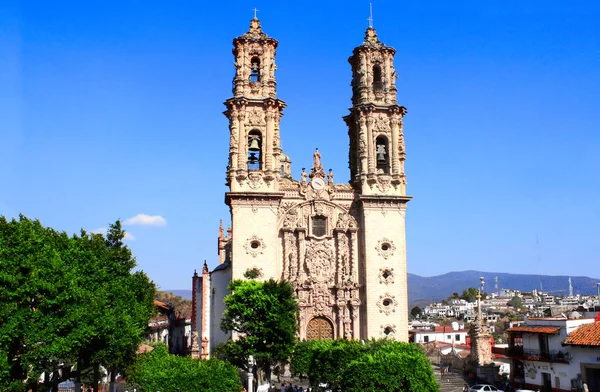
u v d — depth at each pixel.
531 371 68.31
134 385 56.31
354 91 78.81
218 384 47.28
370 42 78.06
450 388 71.31
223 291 76.75
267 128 73.44
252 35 76.25
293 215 72.50
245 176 71.75
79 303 45.03
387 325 70.31
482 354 79.94
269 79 74.94
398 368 46.50
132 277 61.94
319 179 73.88
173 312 119.62
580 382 60.25
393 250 72.19
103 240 60.00
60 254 49.03
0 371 38.44
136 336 55.22
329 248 72.31
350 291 71.06
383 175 74.00
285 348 56.88
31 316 41.62
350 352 53.44
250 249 70.06
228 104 73.81
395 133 75.25
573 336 60.75
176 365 48.69
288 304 58.12
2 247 42.03
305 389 65.62
